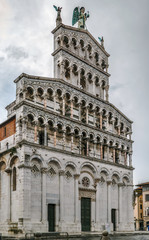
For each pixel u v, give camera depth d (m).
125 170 70.62
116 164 67.75
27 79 54.88
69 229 54.28
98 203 61.81
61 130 58.16
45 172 52.50
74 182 57.88
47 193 52.78
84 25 74.25
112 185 67.50
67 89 61.41
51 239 45.56
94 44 72.56
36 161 52.22
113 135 69.56
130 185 71.12
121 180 68.69
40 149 52.66
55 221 53.22
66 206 55.50
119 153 71.31
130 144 74.69
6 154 54.69
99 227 60.81
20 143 50.66
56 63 64.06
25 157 50.06
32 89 55.72
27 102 52.69
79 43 68.56
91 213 60.44
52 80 58.81
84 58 68.88
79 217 57.06
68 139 60.03
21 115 52.25
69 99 61.91
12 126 56.19
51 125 57.38
